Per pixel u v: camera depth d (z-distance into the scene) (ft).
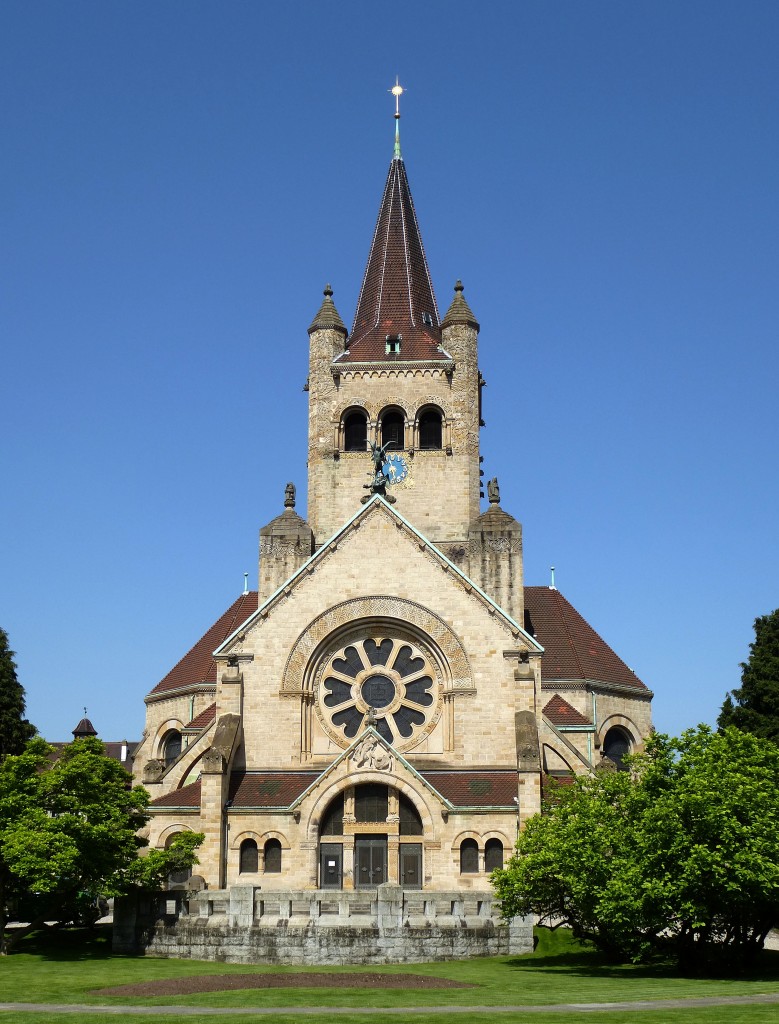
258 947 232.53
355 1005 163.63
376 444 369.30
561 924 234.17
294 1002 167.43
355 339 386.11
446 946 234.99
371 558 295.28
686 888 197.77
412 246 404.98
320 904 235.61
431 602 291.99
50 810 243.40
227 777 278.46
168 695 377.91
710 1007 154.92
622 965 221.87
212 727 314.14
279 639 293.02
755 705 311.88
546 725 297.12
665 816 200.75
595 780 238.48
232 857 272.10
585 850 213.05
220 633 379.14
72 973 205.16
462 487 363.35
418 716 289.94
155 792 311.06
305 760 287.48
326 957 231.09
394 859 269.85
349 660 293.84
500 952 238.68
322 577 295.28
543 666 352.90
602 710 357.00
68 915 278.05
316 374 375.86
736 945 209.36
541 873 219.61
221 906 239.91
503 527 347.36
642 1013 150.30
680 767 212.64
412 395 371.15
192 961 229.66
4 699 331.98
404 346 378.94
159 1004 165.58
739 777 202.49
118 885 237.25
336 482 368.07
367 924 233.14
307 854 270.05
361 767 272.51
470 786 276.00
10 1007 161.38
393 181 416.05
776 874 193.16
